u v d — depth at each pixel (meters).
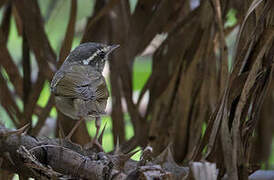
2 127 7.15
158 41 12.41
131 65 11.79
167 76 11.61
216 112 8.19
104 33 12.56
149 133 11.22
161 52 11.59
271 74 8.21
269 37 7.99
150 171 6.89
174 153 11.12
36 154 7.50
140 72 15.92
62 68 10.46
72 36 10.62
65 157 7.53
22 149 7.20
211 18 10.65
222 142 7.74
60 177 7.43
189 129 11.06
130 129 15.28
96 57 11.26
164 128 11.20
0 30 11.20
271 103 12.80
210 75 10.74
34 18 11.48
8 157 7.22
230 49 14.91
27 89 11.49
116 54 11.88
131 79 11.71
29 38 11.38
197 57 10.82
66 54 10.66
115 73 11.88
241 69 8.07
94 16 12.55
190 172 7.04
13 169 7.49
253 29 8.44
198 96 10.97
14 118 11.13
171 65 11.55
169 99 11.20
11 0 12.56
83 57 11.02
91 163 7.47
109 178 7.42
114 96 11.84
